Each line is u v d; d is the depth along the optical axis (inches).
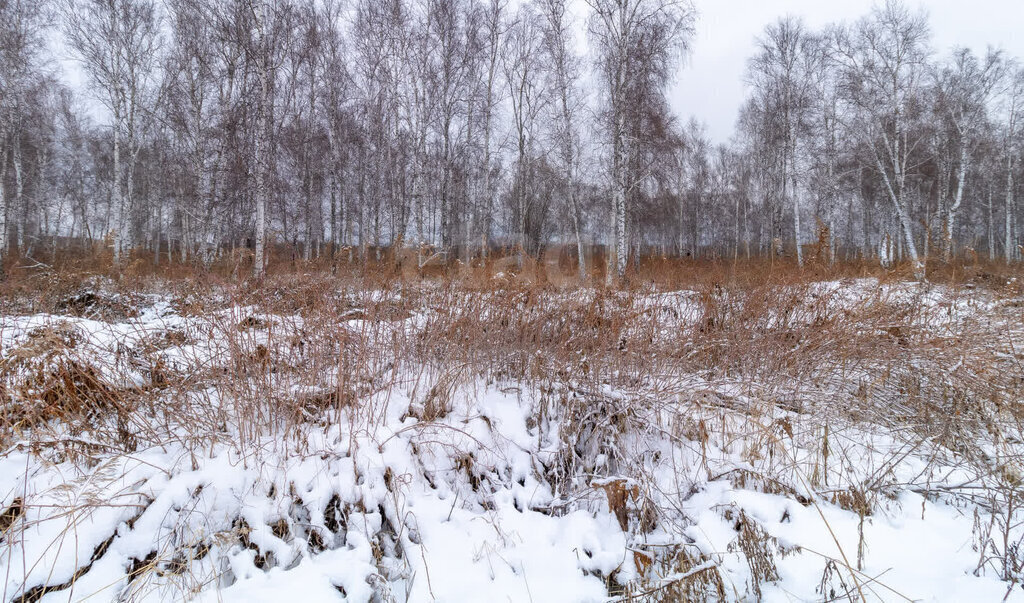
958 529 87.0
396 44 535.2
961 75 592.1
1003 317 178.4
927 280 241.6
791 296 171.2
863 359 139.9
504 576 80.2
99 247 351.6
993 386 121.7
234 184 450.9
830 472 104.3
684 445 112.2
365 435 102.0
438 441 101.6
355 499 89.0
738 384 132.6
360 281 171.3
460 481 100.3
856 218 936.3
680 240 932.6
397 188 569.9
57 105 645.3
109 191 591.5
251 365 109.0
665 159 477.4
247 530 81.0
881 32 557.3
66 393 92.7
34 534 73.7
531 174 635.5
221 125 442.0
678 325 157.2
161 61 528.1
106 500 78.6
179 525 79.4
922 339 148.3
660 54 425.4
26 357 91.5
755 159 882.1
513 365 141.9
